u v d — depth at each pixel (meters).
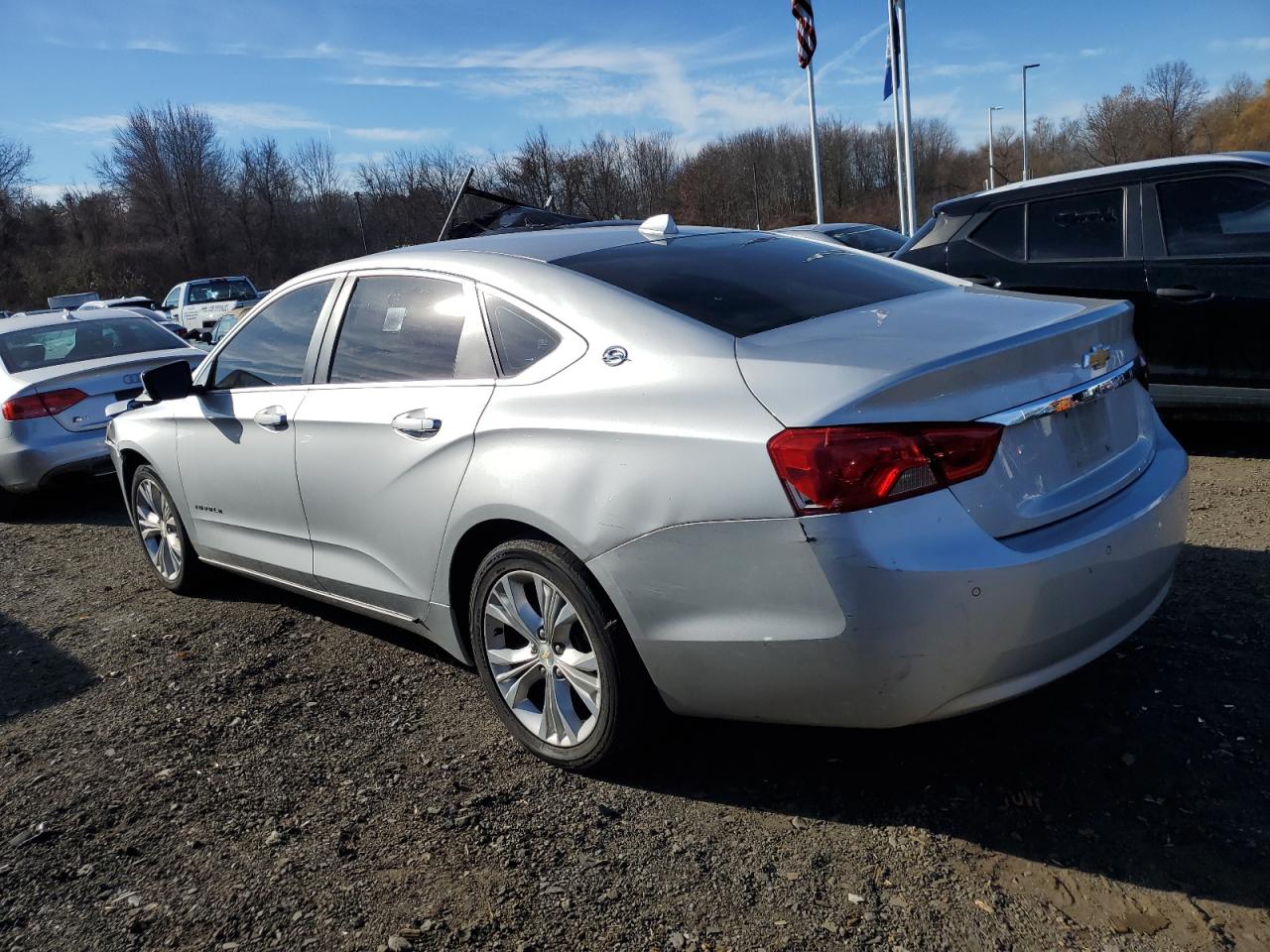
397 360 3.42
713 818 2.68
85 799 3.06
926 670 2.28
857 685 2.32
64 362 7.42
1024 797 2.62
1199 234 5.43
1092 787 2.63
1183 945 2.09
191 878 2.61
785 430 2.30
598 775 2.94
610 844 2.60
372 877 2.55
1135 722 2.90
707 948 2.20
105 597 5.13
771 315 2.81
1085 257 5.79
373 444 3.36
